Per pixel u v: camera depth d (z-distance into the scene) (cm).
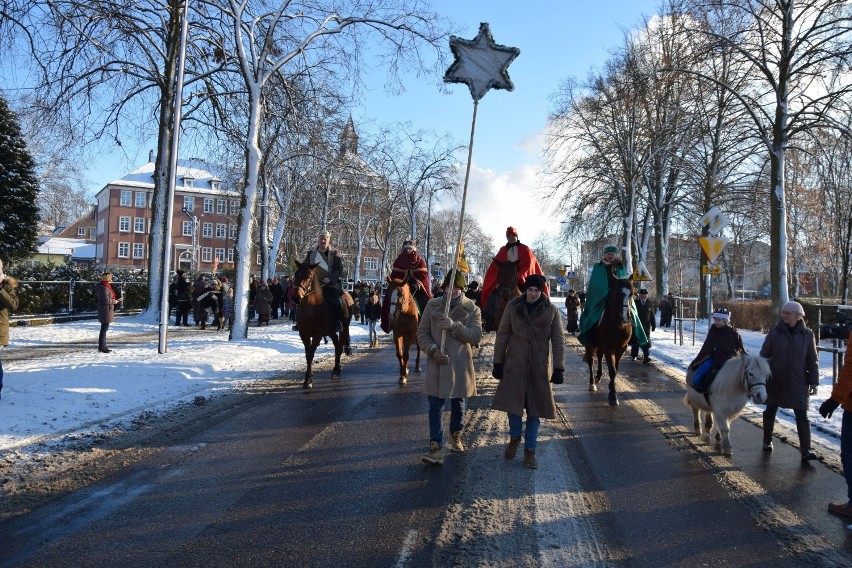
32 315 2402
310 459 667
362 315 3164
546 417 655
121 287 2967
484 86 770
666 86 2812
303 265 1127
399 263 1388
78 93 2002
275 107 2098
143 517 499
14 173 2920
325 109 2184
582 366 1552
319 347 1873
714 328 783
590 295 1131
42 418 786
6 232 2878
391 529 481
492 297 1313
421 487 580
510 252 1338
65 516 498
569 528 491
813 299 2584
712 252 1680
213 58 2219
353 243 5241
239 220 1903
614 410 982
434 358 661
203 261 8138
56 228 10700
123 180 7956
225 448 706
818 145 1900
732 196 3141
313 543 454
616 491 587
